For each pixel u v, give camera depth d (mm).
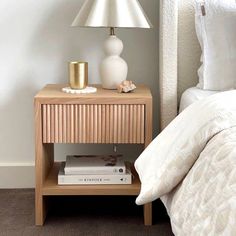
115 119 2191
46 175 2348
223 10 2361
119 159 2387
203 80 2359
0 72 2648
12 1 2586
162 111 2438
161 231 2203
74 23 2309
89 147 2719
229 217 1188
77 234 2166
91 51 2637
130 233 2180
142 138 2205
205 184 1407
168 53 2395
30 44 2629
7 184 2734
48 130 2189
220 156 1420
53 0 2590
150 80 2674
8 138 2713
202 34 2363
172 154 1682
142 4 2604
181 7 2469
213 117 1634
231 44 2340
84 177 2246
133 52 2646
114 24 2211
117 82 2369
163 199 1778
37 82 2664
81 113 2182
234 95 1797
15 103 2680
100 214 2393
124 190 2225
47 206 2371
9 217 2334
